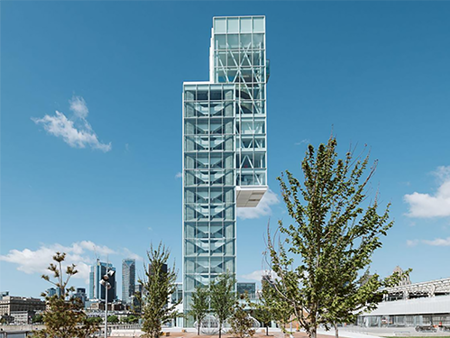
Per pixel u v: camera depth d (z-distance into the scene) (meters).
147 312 34.09
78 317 21.44
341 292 15.29
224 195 81.38
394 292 82.25
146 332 35.00
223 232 80.12
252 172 81.94
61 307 21.00
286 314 16.14
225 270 78.44
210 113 84.25
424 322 69.44
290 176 16.11
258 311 42.66
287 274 15.73
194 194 81.56
